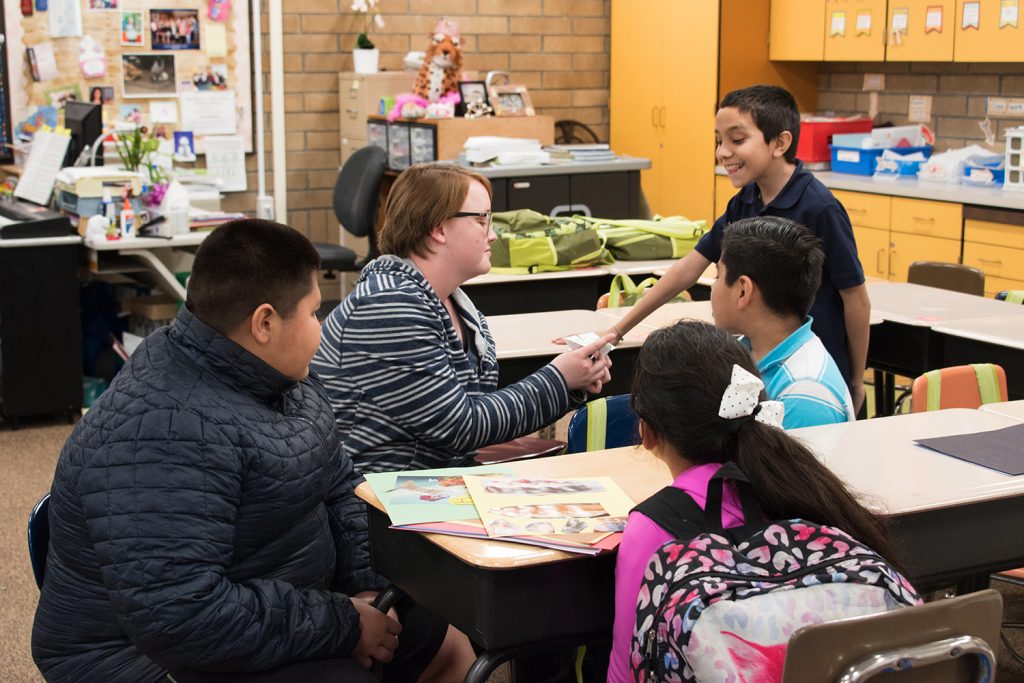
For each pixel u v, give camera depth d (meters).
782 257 2.23
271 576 1.87
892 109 7.07
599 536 1.71
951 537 1.89
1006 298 4.33
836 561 1.51
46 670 1.88
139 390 1.74
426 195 2.34
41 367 5.01
